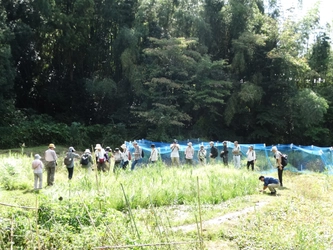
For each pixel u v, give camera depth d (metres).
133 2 35.72
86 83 32.56
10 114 29.39
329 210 11.54
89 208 7.38
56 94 34.19
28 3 31.77
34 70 34.88
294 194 13.50
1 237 5.77
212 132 32.78
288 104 33.69
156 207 9.95
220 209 10.80
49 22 32.06
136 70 31.33
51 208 6.96
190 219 9.48
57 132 28.70
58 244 5.92
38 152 24.81
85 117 35.66
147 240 6.38
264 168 20.11
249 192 13.31
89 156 15.52
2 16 29.08
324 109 31.91
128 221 7.30
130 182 12.28
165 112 29.94
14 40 30.66
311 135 34.03
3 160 14.99
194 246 7.30
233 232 8.76
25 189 12.95
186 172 14.95
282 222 9.80
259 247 7.85
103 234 6.09
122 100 33.91
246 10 33.47
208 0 34.59
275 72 34.09
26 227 6.28
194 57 32.38
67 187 11.23
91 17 33.53
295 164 20.66
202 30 33.44
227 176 14.51
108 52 36.19
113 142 30.14
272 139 34.78
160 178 13.21
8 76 28.27
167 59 30.73
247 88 31.34
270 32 33.91
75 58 35.56
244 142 34.50
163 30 34.56
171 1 34.31
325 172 19.05
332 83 38.16
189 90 30.81
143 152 18.94
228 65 33.38
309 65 37.34
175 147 18.72
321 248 7.79
